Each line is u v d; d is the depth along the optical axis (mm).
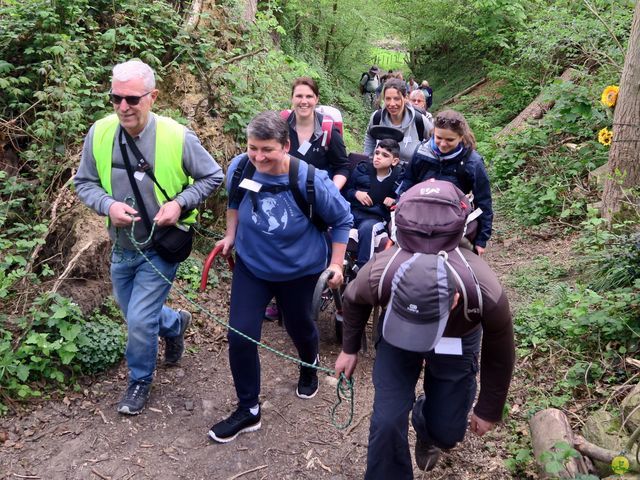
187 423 3693
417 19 18625
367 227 4609
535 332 4449
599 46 9711
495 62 16375
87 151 3455
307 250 3422
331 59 19312
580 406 3650
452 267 2443
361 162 4785
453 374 2742
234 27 7125
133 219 3311
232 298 3469
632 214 5355
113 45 5727
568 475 2961
